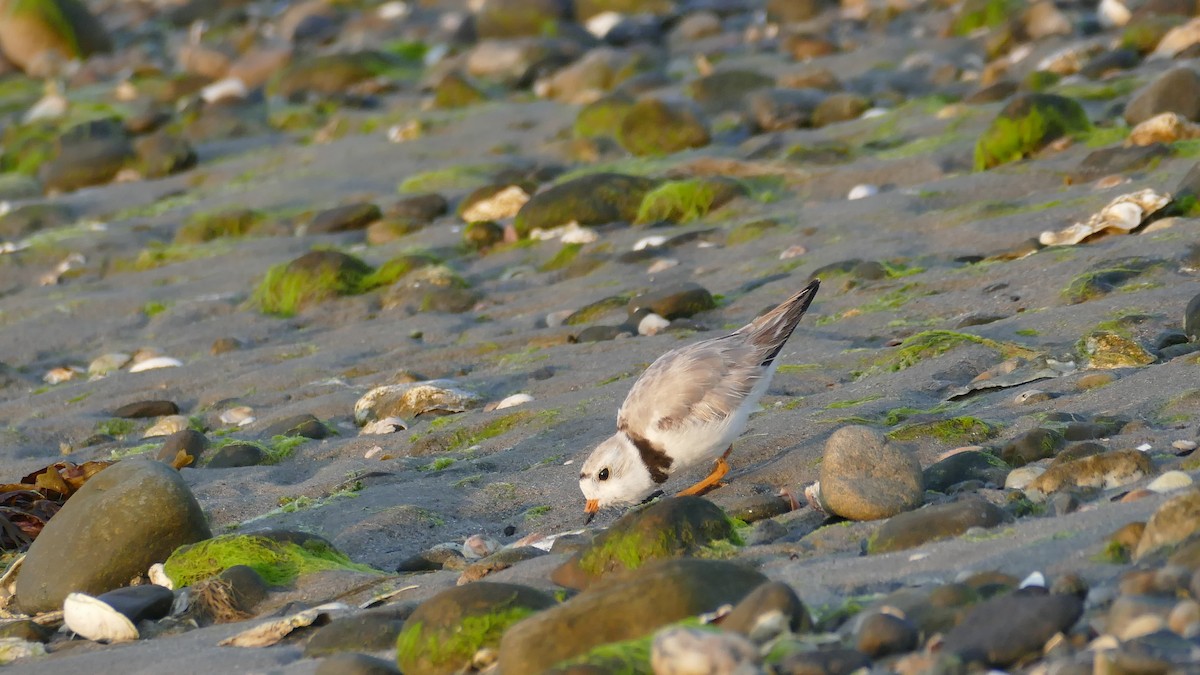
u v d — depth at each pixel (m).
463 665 5.73
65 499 10.08
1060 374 9.37
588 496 8.15
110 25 44.84
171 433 12.19
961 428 8.46
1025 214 14.20
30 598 7.97
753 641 5.00
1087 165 15.46
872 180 17.75
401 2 42.34
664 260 15.59
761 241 15.63
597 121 23.50
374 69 31.45
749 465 8.83
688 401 8.05
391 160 24.11
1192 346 9.44
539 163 22.55
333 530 8.73
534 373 12.02
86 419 12.91
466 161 23.19
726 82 24.67
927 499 7.45
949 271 12.71
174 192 24.28
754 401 8.26
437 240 18.48
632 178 18.50
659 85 26.02
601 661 4.83
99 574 7.94
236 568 7.60
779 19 32.78
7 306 18.34
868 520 7.26
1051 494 7.16
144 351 15.48
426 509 8.87
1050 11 25.08
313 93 30.86
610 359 12.09
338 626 6.47
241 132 28.12
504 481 9.24
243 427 12.05
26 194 25.70
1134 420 8.12
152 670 6.41
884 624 4.93
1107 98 19.36
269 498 9.61
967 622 4.90
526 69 29.67
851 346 11.28
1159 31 21.97
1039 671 4.56
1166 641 4.46
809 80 24.17
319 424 11.51
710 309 13.30
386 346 14.13
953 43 26.44
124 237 21.22
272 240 20.09
